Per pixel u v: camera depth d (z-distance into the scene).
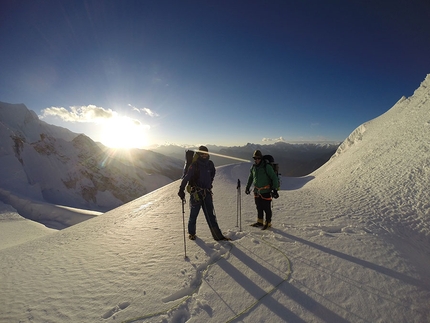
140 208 11.68
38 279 4.34
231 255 4.43
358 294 3.16
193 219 5.40
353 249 4.47
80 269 4.55
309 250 4.46
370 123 36.59
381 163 14.74
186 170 5.21
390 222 6.63
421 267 4.07
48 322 3.09
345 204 8.85
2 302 3.66
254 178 6.02
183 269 4.07
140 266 4.35
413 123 18.09
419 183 9.61
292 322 2.71
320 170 35.34
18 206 56.03
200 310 3.04
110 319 3.02
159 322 2.88
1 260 6.05
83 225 10.72
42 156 130.12
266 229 5.80
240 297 3.22
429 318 2.78
